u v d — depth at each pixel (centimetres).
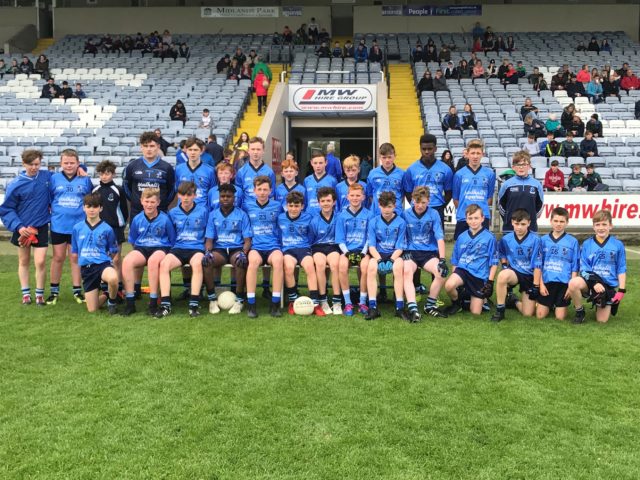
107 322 576
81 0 2619
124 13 2577
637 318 603
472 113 1591
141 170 663
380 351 487
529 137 1465
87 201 600
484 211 675
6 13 2641
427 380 423
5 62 2244
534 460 317
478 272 613
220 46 2377
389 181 690
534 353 485
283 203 681
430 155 679
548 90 1842
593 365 457
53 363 456
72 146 1573
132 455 320
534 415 370
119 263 665
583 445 334
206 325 566
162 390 404
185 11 2567
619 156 1471
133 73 2092
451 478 299
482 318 603
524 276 602
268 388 407
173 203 737
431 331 549
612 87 1830
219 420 360
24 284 651
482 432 348
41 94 1897
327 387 410
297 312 610
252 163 691
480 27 2405
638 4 2467
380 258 603
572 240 593
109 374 433
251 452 323
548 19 2495
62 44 2438
